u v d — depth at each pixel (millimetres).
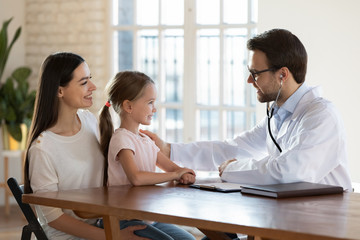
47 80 2898
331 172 3074
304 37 5234
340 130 3012
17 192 2725
